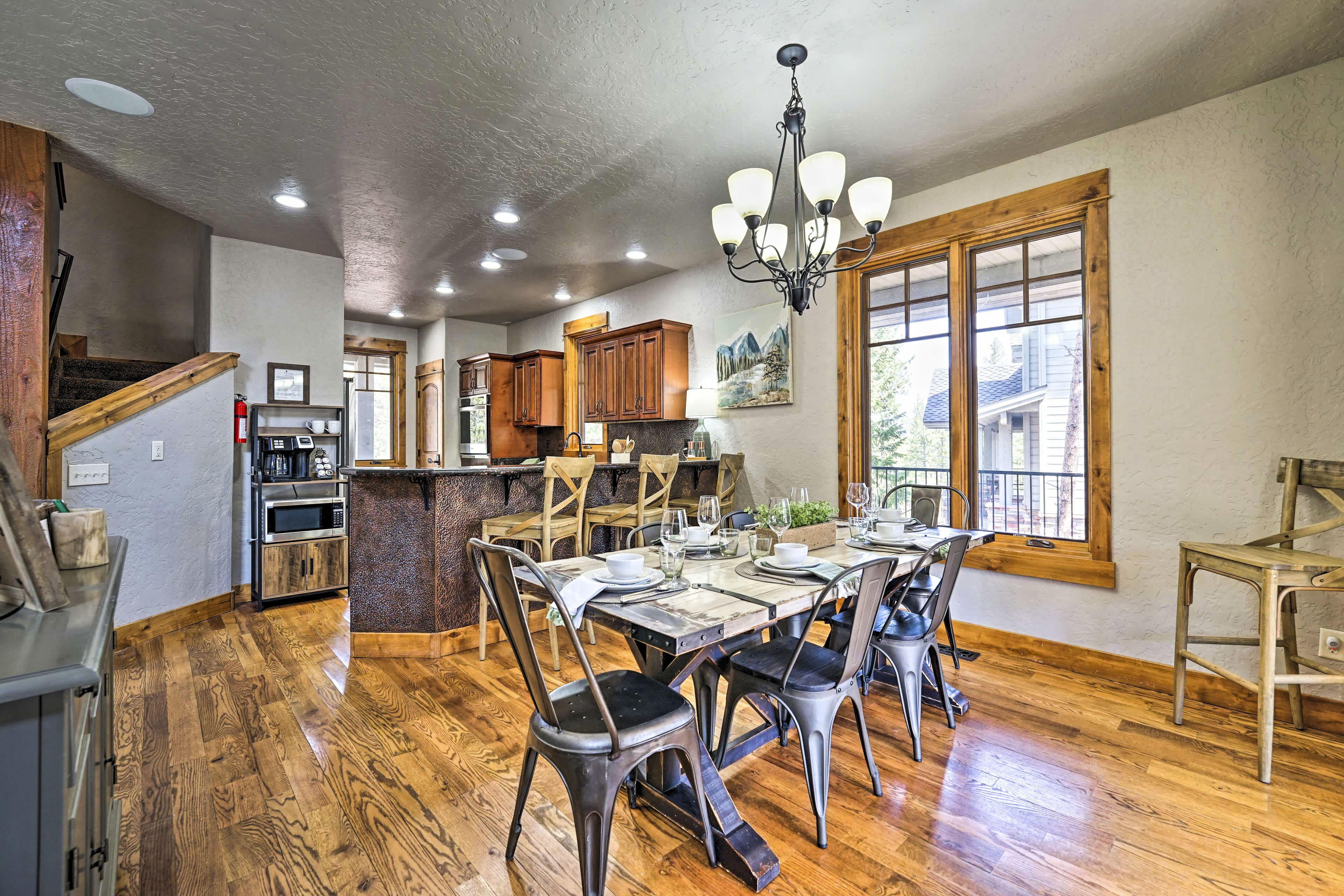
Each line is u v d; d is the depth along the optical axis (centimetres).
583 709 153
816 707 165
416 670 292
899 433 365
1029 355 312
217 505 378
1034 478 311
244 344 416
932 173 317
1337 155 222
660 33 203
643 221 380
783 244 237
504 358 649
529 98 242
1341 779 193
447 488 317
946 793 187
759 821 175
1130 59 219
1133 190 268
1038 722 234
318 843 164
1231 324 245
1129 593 273
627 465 402
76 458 304
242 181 318
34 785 73
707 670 190
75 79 227
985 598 318
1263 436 238
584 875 134
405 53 213
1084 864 155
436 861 158
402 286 543
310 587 412
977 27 200
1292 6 190
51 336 341
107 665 139
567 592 156
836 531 268
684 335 487
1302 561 199
